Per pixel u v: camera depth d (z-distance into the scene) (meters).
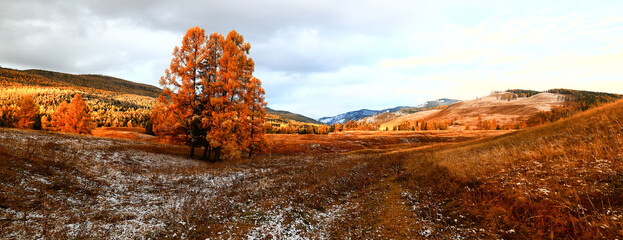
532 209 6.47
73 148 18.52
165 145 36.38
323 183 14.41
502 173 9.70
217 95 24.38
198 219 8.66
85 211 8.68
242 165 23.97
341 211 9.89
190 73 23.88
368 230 7.86
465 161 13.84
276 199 11.62
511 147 15.42
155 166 20.03
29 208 7.90
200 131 25.30
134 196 11.44
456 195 9.22
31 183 9.82
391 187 12.74
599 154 8.36
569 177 7.38
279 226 8.48
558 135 13.90
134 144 28.83
